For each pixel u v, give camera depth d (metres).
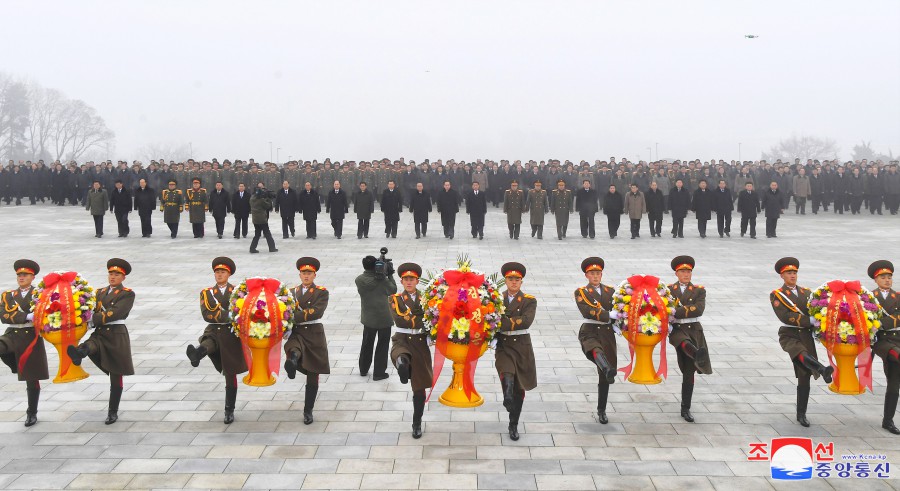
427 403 8.91
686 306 8.41
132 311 14.06
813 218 33.56
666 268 19.00
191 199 25.19
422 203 25.23
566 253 21.80
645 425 8.13
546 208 25.09
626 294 8.25
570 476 6.79
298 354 7.90
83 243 23.77
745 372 10.18
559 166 37.25
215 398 9.10
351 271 18.47
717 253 21.98
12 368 8.34
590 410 8.64
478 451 7.39
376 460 7.16
